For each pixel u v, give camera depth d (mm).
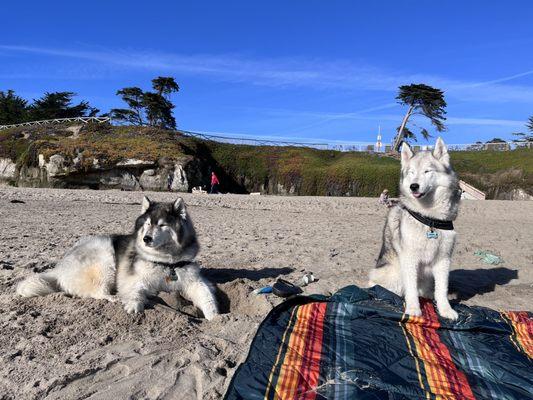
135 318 1687
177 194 10383
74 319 1671
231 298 2076
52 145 15750
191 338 1555
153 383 1242
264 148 19906
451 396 1132
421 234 1749
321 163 18641
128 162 15148
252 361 1277
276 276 2451
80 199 7773
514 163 17469
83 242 2037
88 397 1174
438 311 1753
